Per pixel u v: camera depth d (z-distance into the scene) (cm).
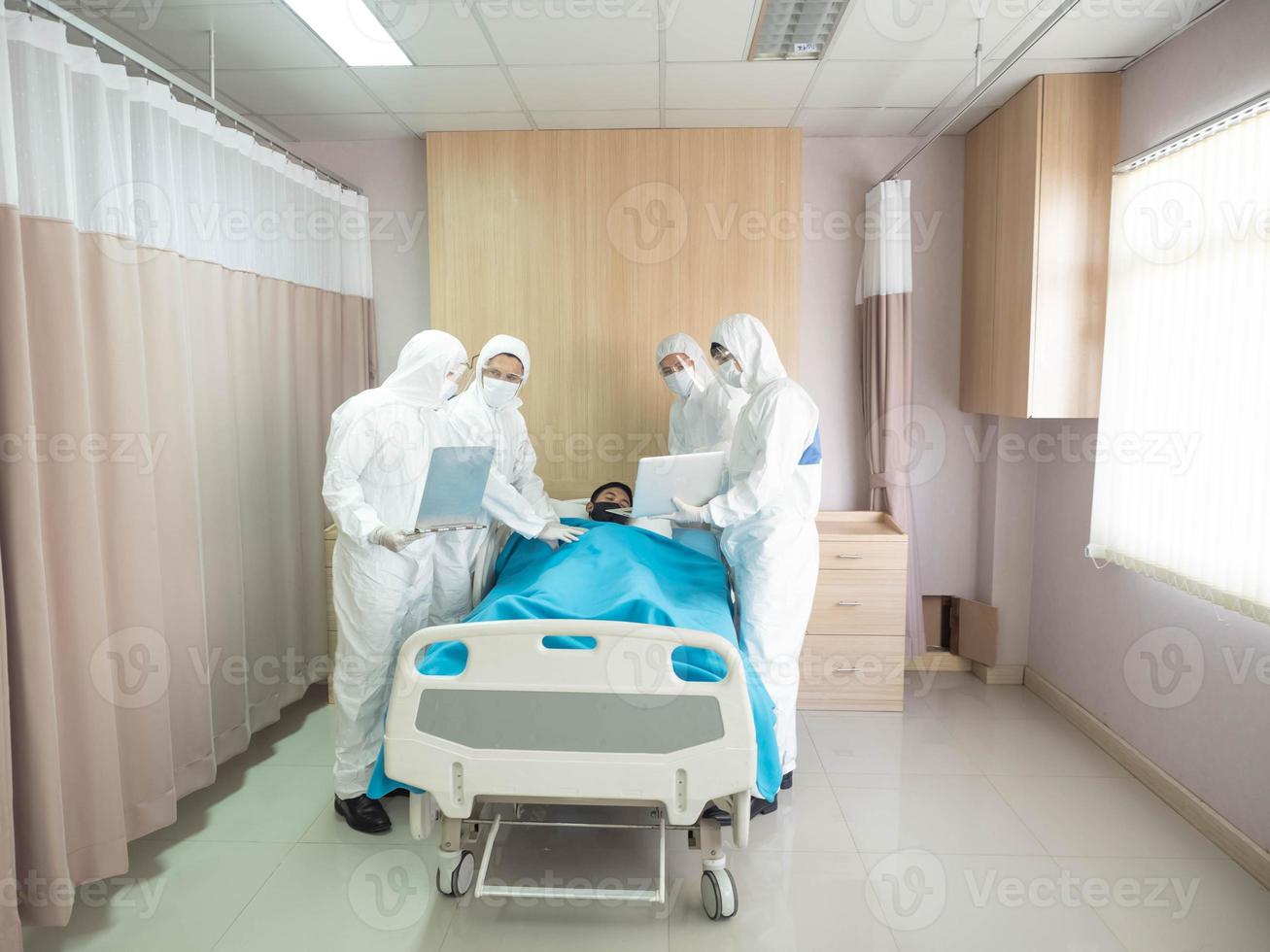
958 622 380
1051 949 188
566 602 201
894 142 362
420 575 238
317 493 333
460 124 342
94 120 197
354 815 239
